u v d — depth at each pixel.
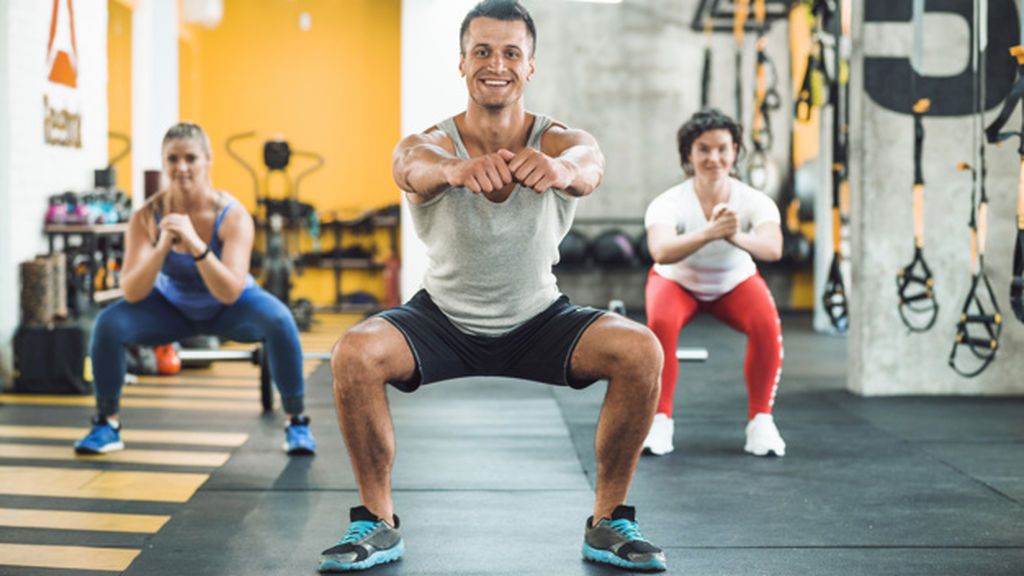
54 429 3.78
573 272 8.80
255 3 8.36
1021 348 4.55
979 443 3.55
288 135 8.42
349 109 8.41
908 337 4.56
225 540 2.45
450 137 2.23
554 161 1.96
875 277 4.55
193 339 5.36
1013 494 2.87
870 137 4.51
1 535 2.50
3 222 4.55
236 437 3.65
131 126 6.61
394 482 3.02
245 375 5.16
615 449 2.22
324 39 8.39
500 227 2.12
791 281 8.69
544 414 4.12
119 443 3.43
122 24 6.65
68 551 2.37
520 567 2.25
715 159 3.30
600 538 2.27
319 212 8.38
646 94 8.77
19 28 4.62
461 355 2.26
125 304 3.38
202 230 3.33
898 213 4.54
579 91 8.77
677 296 3.39
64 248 4.91
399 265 8.09
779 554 2.34
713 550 2.37
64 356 4.50
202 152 3.29
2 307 4.56
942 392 4.59
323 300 8.48
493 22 2.12
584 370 2.20
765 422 3.39
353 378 2.11
